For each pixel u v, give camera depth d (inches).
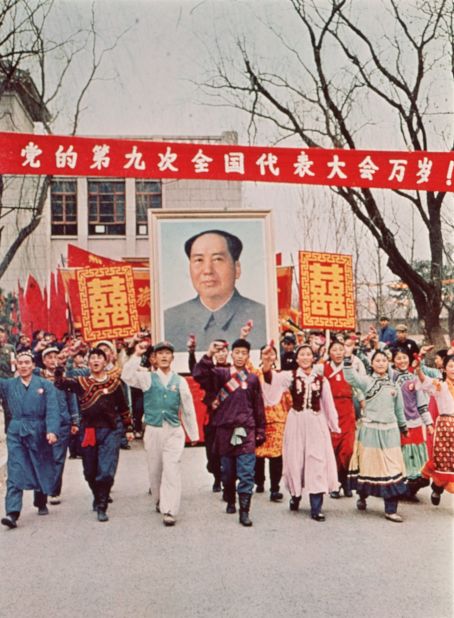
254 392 287.6
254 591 203.9
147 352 458.3
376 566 223.9
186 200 893.2
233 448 281.6
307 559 232.1
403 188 313.6
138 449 469.1
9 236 797.9
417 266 649.6
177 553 240.7
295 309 627.2
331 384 324.5
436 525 272.7
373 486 282.4
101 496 291.9
